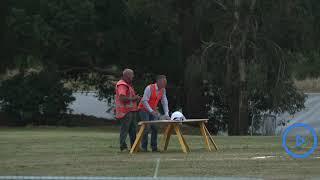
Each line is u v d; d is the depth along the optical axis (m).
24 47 140.62
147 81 148.50
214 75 131.50
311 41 134.62
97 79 160.50
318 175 40.50
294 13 131.12
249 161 48.09
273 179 38.66
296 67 149.25
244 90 129.62
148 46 143.38
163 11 138.38
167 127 59.66
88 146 65.31
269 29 130.88
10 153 57.31
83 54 143.38
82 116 158.88
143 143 58.97
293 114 141.62
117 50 144.38
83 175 40.78
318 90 183.62
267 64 130.75
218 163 46.81
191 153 55.69
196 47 141.50
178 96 151.25
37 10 136.75
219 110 154.75
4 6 137.62
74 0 136.12
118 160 49.59
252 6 127.12
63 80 159.25
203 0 133.50
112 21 141.50
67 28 136.25
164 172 41.91
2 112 148.38
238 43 127.94
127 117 57.97
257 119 136.25
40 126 138.25
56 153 57.06
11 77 148.00
